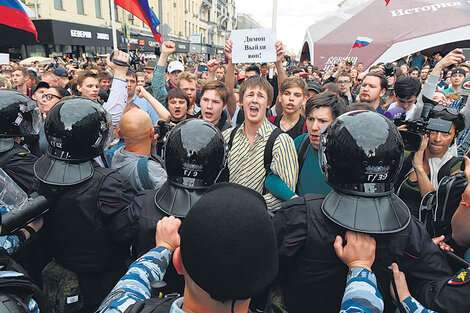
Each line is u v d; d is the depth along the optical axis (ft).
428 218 5.19
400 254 3.26
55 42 52.24
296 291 3.80
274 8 13.24
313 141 6.00
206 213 1.83
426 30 35.50
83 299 4.98
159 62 11.90
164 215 4.03
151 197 4.38
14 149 6.05
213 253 1.74
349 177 3.32
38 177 4.56
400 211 3.34
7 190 4.08
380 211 3.24
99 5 67.77
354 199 3.33
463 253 4.50
